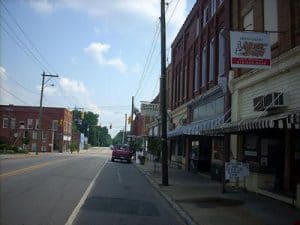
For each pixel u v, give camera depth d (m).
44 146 90.69
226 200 16.52
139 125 97.06
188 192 19.23
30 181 20.59
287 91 16.05
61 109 92.62
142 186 22.38
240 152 20.95
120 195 17.75
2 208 12.53
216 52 27.22
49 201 14.43
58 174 25.75
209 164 31.09
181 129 31.83
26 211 12.24
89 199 15.70
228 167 18.53
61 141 92.81
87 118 169.38
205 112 29.59
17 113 90.75
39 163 36.81
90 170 32.38
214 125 23.17
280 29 16.47
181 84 40.16
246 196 17.73
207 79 29.48
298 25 15.14
